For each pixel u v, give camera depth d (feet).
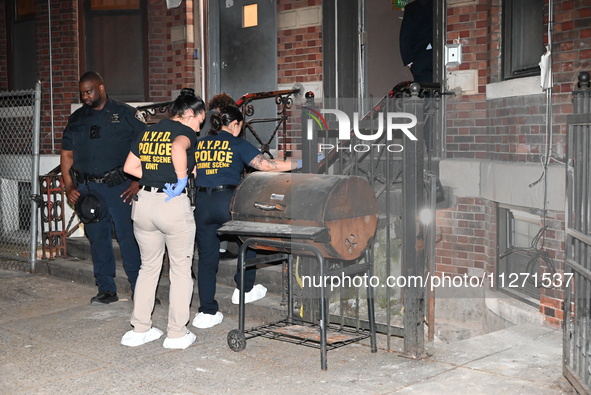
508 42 20.53
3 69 32.48
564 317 13.96
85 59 30.22
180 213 16.20
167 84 29.63
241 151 17.58
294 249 15.19
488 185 20.17
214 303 18.39
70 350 16.51
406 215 15.19
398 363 15.20
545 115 18.21
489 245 20.79
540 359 15.20
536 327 17.66
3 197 31.45
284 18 26.76
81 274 23.91
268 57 27.22
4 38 32.42
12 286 23.57
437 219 21.83
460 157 21.98
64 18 29.81
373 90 29.07
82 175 20.20
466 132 21.83
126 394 13.67
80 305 20.94
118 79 30.19
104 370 15.08
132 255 20.15
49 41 30.09
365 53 26.18
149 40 29.68
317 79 25.95
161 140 16.06
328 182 15.25
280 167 17.78
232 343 16.01
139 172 16.48
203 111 16.48
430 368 14.84
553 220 17.63
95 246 20.88
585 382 12.81
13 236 30.76
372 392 13.55
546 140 17.90
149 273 16.79
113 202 20.03
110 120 19.90
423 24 23.67
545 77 17.62
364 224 15.65
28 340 17.38
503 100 20.08
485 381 13.98
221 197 17.51
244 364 15.33
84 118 20.12
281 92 22.48
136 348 16.58
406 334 15.53
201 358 15.76
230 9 28.17
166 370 15.02
